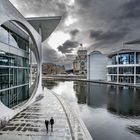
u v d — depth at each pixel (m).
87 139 12.20
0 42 16.52
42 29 33.69
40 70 30.66
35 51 28.38
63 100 28.70
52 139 11.91
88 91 43.31
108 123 17.08
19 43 22.41
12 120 16.28
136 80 55.47
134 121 17.75
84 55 152.12
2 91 17.31
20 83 23.03
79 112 21.41
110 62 72.31
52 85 62.44
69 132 13.38
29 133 12.95
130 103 27.09
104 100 30.12
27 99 25.64
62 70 199.38
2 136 12.34
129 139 13.19
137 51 55.34
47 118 17.20
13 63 20.31
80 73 151.75
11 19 16.17
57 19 31.42
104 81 69.19
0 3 13.88
